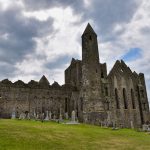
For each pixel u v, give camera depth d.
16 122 43.72
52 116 73.25
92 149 27.75
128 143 33.22
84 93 68.00
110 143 32.12
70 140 31.20
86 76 69.12
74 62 86.62
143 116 72.69
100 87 69.12
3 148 24.61
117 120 69.06
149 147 30.98
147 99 76.12
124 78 75.75
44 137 31.23
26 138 29.66
